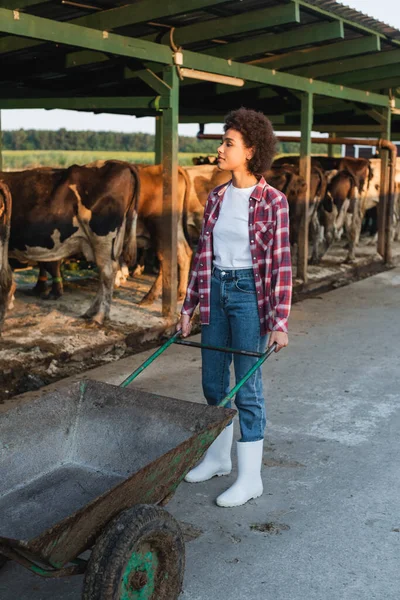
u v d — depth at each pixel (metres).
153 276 9.45
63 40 5.45
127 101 6.84
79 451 2.92
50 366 5.40
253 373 3.18
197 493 3.50
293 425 4.43
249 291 3.21
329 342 6.47
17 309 7.09
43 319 6.68
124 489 2.20
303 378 5.38
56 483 2.75
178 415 2.75
